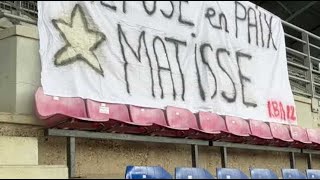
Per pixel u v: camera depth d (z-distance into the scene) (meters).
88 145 17.16
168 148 20.03
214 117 20.27
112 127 17.19
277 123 23.61
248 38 22.84
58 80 15.97
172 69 19.12
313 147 26.89
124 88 17.52
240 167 22.97
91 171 17.05
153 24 18.80
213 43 20.89
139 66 18.09
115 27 17.67
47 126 16.00
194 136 20.11
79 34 16.73
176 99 19.06
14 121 15.42
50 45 16.00
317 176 19.20
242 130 21.33
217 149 22.03
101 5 17.45
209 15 20.97
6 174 13.87
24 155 15.27
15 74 16.17
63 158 16.56
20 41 16.44
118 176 15.55
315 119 28.97
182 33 19.70
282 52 25.02
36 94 15.45
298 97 27.52
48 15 16.11
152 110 18.12
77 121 16.02
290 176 17.55
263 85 23.19
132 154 18.56
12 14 20.59
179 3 19.80
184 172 14.30
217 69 20.84
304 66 29.89
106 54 17.25
